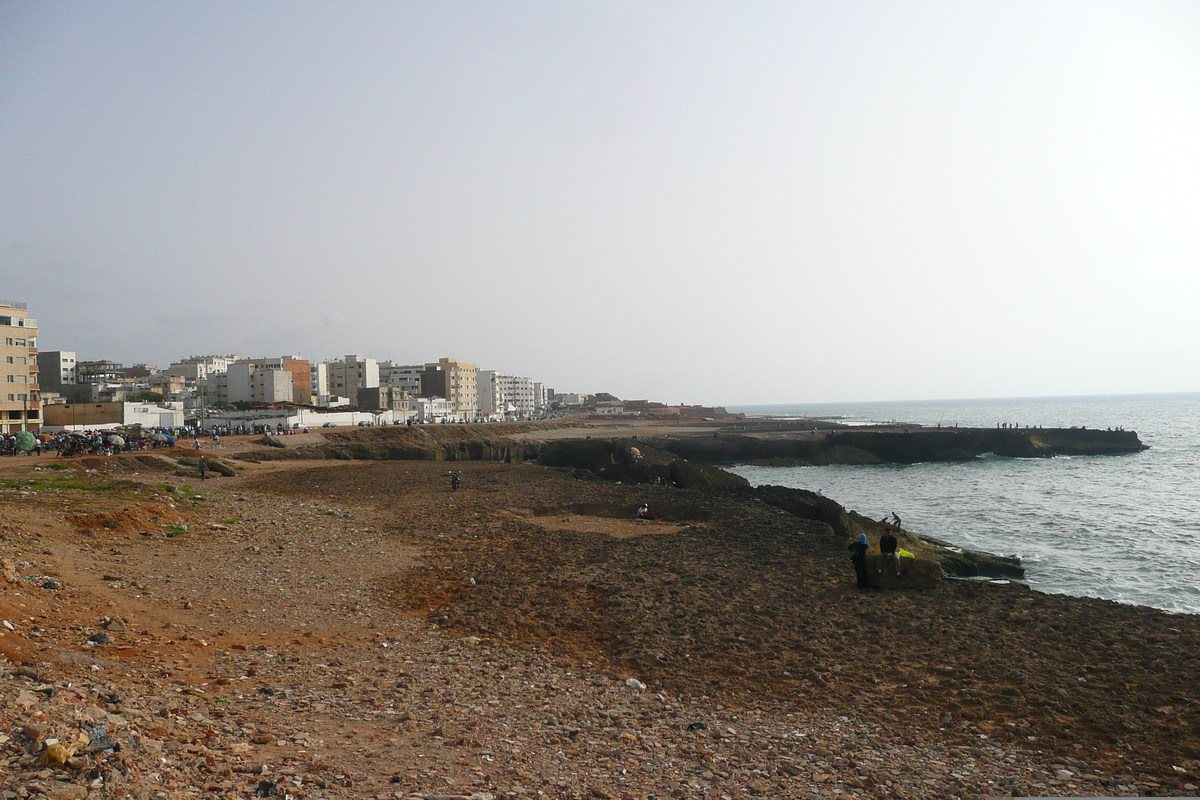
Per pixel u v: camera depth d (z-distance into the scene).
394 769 8.85
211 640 15.02
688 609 19.83
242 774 7.98
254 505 38.81
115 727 8.37
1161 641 16.97
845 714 12.70
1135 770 10.52
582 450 104.44
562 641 17.09
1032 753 11.09
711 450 126.00
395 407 175.25
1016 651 16.31
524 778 9.03
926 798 9.43
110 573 19.89
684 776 9.67
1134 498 67.06
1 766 6.85
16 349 88.88
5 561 17.75
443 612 19.31
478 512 39.66
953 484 83.06
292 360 179.50
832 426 190.75
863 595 21.73
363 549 28.59
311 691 12.13
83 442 62.00
